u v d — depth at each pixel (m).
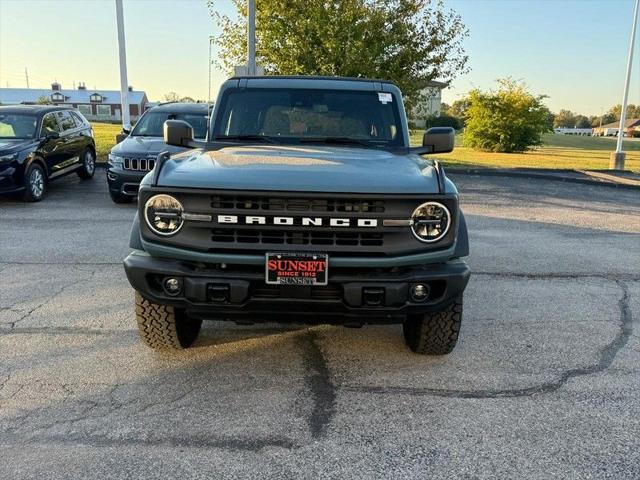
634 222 10.49
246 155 4.16
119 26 17.16
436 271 3.60
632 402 3.72
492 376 4.07
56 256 7.11
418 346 4.27
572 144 49.25
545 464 3.05
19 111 11.82
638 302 5.81
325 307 3.54
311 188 3.44
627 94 19.72
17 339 4.58
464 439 3.27
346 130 4.98
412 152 4.84
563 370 4.19
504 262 7.29
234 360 4.27
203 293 3.51
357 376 4.04
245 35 18.70
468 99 35.59
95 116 98.44
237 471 2.94
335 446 3.18
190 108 11.92
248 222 3.45
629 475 2.96
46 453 3.07
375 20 17.44
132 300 5.55
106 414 3.47
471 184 15.67
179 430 3.31
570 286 6.32
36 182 10.99
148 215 3.56
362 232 3.49
